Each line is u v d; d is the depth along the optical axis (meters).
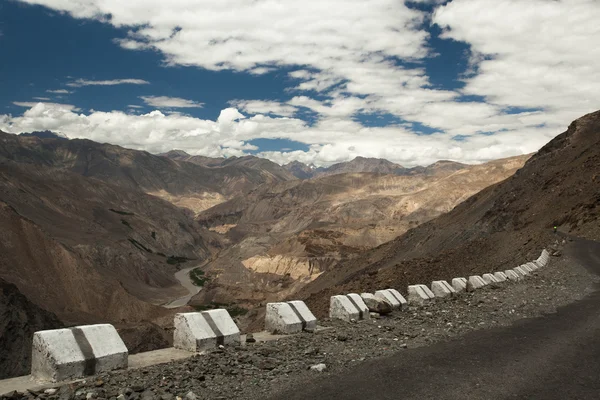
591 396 6.95
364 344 10.04
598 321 12.77
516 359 8.88
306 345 9.81
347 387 7.16
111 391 6.64
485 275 21.44
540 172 76.75
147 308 117.56
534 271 26.77
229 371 7.69
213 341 9.26
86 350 7.44
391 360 8.75
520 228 62.56
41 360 7.18
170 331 81.62
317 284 97.75
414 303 16.08
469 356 9.09
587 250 34.00
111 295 115.06
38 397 6.39
